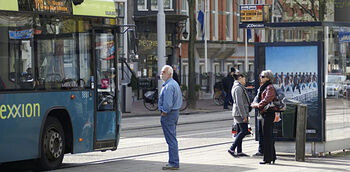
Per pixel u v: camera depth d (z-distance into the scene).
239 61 125.31
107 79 28.23
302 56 28.66
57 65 25.50
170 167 24.91
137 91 89.69
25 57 24.05
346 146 30.02
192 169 25.11
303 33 28.83
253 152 31.12
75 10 26.53
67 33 26.08
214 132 44.09
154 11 101.94
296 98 28.75
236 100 29.16
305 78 28.66
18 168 27.00
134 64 95.94
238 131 29.69
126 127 48.06
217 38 117.44
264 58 29.22
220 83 81.88
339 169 24.94
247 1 126.69
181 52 108.50
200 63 113.75
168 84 24.59
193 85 72.62
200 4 113.44
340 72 29.55
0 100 23.05
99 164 27.47
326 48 28.64
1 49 23.08
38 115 24.59
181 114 66.50
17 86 23.70
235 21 123.50
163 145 35.72
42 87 24.78
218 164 26.66
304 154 27.39
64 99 25.84
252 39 127.75
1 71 23.08
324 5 87.44
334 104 29.22
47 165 25.27
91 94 27.28
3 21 23.17
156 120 56.47
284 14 131.00
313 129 28.67
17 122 23.72
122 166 26.53
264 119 26.47
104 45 28.09
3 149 23.31
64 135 26.56
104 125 28.06
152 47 100.56
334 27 28.81
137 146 35.28
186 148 33.88
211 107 77.44
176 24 104.00
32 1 24.44
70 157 30.75
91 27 27.36
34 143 24.52
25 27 24.06
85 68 27.03
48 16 25.12
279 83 29.00
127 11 97.19
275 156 26.77
